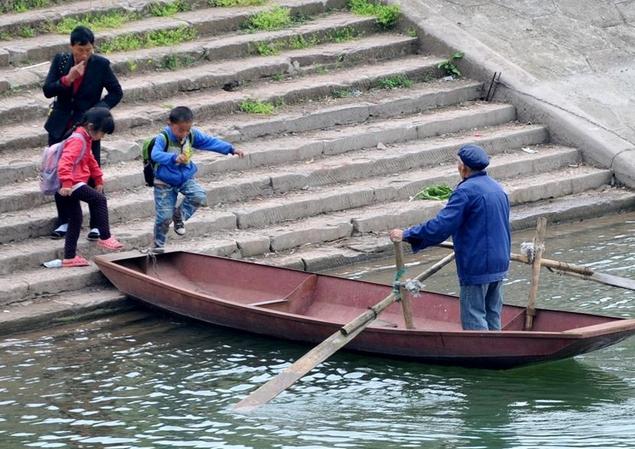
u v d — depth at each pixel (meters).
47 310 24.59
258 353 23.11
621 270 27.17
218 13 36.97
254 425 19.78
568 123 34.47
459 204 21.27
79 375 22.03
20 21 34.28
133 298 25.42
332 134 32.94
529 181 32.56
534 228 31.03
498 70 36.03
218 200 29.64
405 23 38.12
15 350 23.30
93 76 26.69
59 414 20.31
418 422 19.80
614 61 37.81
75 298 25.34
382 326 23.45
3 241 26.75
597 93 36.09
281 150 31.56
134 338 23.97
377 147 33.12
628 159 33.41
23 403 20.78
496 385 21.27
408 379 21.69
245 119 32.72
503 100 35.94
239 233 28.56
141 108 32.31
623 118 35.19
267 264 25.97
